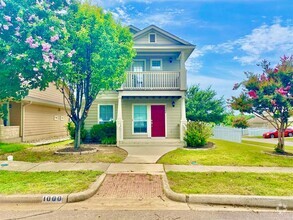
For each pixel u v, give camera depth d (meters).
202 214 4.35
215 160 8.78
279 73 9.94
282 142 10.48
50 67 7.89
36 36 7.39
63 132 23.39
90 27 9.43
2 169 7.42
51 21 7.67
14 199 4.92
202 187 5.56
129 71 14.62
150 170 7.31
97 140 14.27
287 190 5.33
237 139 16.80
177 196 5.01
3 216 4.23
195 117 28.86
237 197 4.89
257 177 6.44
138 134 15.15
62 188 5.42
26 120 16.38
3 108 10.92
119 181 6.21
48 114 20.05
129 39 11.17
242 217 4.23
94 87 10.61
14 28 7.25
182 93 13.87
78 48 9.47
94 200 5.01
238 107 10.84
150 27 15.21
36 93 17.30
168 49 14.45
